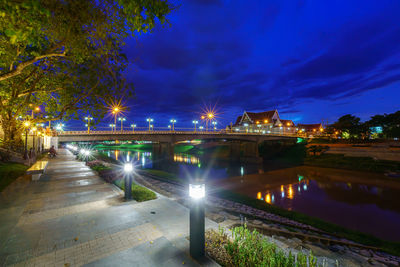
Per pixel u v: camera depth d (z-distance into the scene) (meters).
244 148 70.56
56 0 4.62
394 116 58.78
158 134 47.31
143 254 3.95
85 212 6.25
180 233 4.90
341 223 15.31
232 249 4.06
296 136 77.12
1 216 5.85
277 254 3.94
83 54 6.89
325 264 5.14
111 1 5.09
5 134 15.80
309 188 27.61
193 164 56.59
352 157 48.12
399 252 9.29
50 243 4.33
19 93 11.66
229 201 16.47
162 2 4.30
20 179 11.42
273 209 15.02
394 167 37.41
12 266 3.49
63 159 24.11
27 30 4.02
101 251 4.05
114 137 41.34
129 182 7.63
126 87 7.93
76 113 9.28
